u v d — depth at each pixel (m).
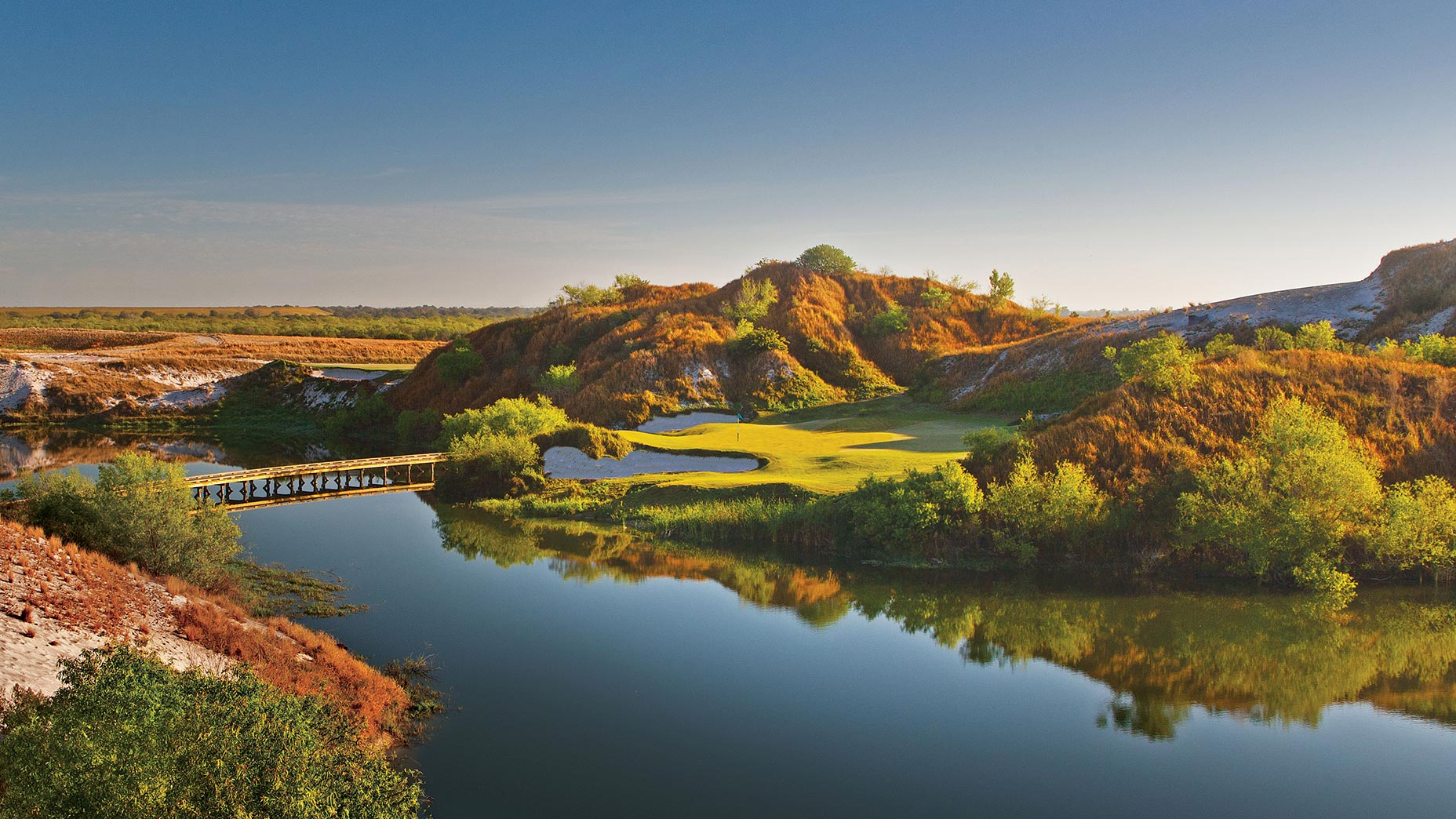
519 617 26.84
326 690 18.69
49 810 9.27
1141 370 40.66
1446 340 46.50
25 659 14.93
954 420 63.75
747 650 24.78
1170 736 19.98
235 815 9.62
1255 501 31.55
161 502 25.95
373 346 140.12
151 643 17.98
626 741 19.05
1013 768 18.38
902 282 104.56
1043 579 31.44
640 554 34.81
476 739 18.83
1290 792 17.53
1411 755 19.08
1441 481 32.31
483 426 52.97
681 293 108.06
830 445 51.12
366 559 33.41
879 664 23.94
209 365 103.00
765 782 17.50
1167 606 28.88
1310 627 26.89
